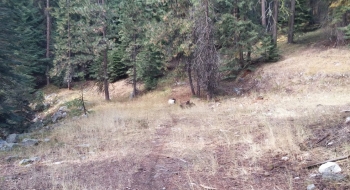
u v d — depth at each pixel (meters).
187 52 17.44
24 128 16.03
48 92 31.05
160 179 4.69
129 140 8.11
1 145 8.73
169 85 23.88
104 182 4.72
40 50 34.00
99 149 7.22
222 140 6.93
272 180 4.07
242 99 16.02
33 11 32.88
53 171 5.50
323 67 16.64
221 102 16.00
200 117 11.41
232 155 5.54
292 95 14.96
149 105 18.23
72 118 16.41
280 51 21.33
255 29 19.48
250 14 21.48
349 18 19.25
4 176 5.34
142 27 22.22
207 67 17.03
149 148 6.95
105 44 22.33
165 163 5.57
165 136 8.32
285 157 4.91
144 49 23.52
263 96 15.86
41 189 4.56
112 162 5.94
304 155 4.87
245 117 9.95
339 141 5.16
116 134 9.19
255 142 6.24
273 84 17.27
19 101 17.22
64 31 28.47
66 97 27.88
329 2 19.31
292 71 17.48
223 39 19.30
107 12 22.77
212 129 8.45
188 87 22.08
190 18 17.75
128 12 23.09
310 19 24.95
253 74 19.34
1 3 14.73
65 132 10.30
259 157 5.17
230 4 18.69
